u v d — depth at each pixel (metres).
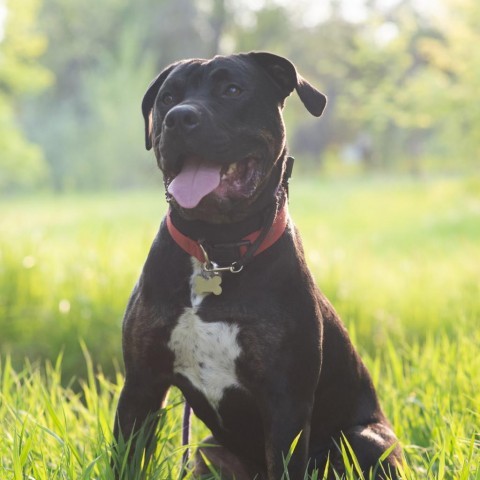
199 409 3.65
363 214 24.11
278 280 3.40
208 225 3.39
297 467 3.36
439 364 4.90
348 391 3.89
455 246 14.45
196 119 3.31
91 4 57.50
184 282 3.41
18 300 7.49
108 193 43.62
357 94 23.62
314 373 3.45
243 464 3.95
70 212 27.91
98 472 3.56
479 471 3.31
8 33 25.19
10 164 29.08
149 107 3.90
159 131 3.63
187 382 3.56
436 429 4.09
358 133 69.44
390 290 8.59
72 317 7.09
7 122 28.23
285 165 3.69
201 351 3.42
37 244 8.40
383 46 23.16
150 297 3.46
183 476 3.78
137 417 3.57
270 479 3.38
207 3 62.06
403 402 4.50
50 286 7.72
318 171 66.50
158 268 3.46
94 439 3.96
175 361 3.49
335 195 33.69
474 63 20.86
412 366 5.19
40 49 26.16
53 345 6.90
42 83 26.62
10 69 25.73
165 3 59.12
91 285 7.63
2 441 3.82
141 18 57.84
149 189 46.38
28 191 44.41
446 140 22.52
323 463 3.83
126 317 3.55
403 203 27.02
